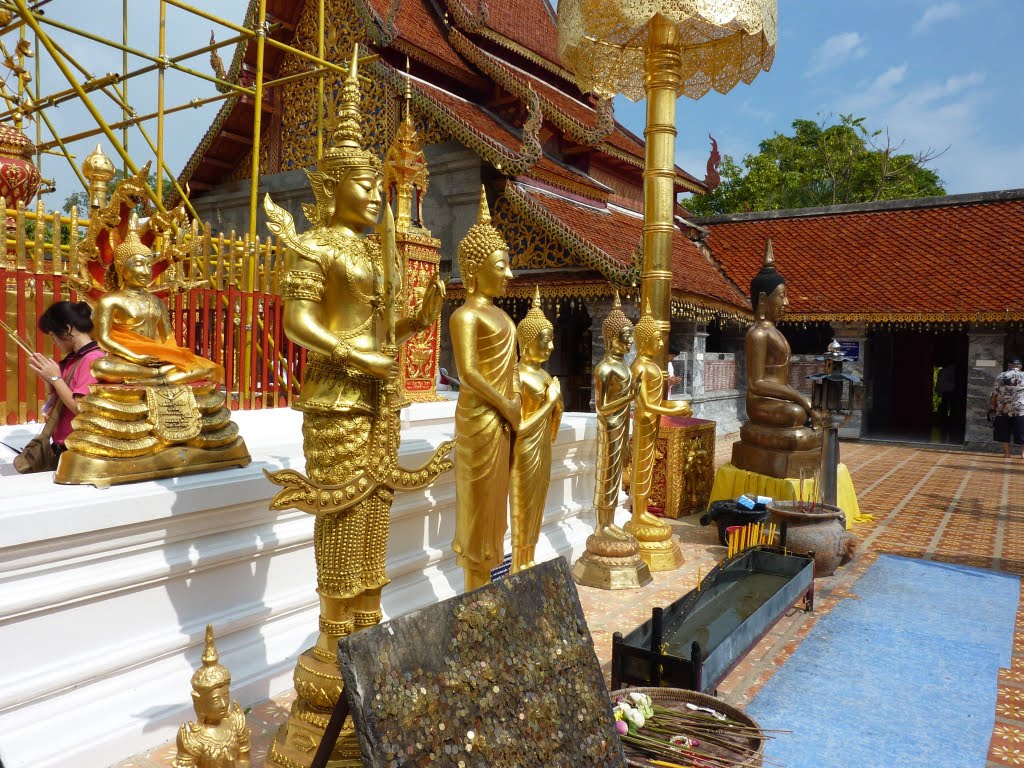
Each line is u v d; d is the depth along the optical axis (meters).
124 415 3.80
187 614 3.86
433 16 17.03
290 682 4.20
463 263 4.21
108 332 4.07
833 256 20.22
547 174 15.14
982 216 19.45
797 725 4.17
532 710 2.37
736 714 3.38
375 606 3.43
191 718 3.70
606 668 4.62
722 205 37.19
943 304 17.53
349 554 3.23
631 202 19.98
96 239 5.57
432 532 5.38
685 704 3.51
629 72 8.16
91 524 3.35
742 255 21.36
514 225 14.73
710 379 18.55
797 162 37.41
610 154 17.42
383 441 3.25
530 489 4.70
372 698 1.97
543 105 15.09
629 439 7.31
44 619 3.30
